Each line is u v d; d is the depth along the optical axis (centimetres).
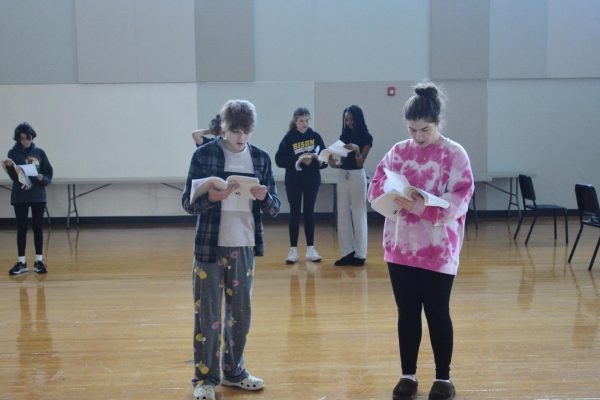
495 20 887
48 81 877
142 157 891
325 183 847
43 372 316
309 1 881
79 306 448
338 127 894
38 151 579
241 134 271
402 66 891
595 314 409
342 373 310
